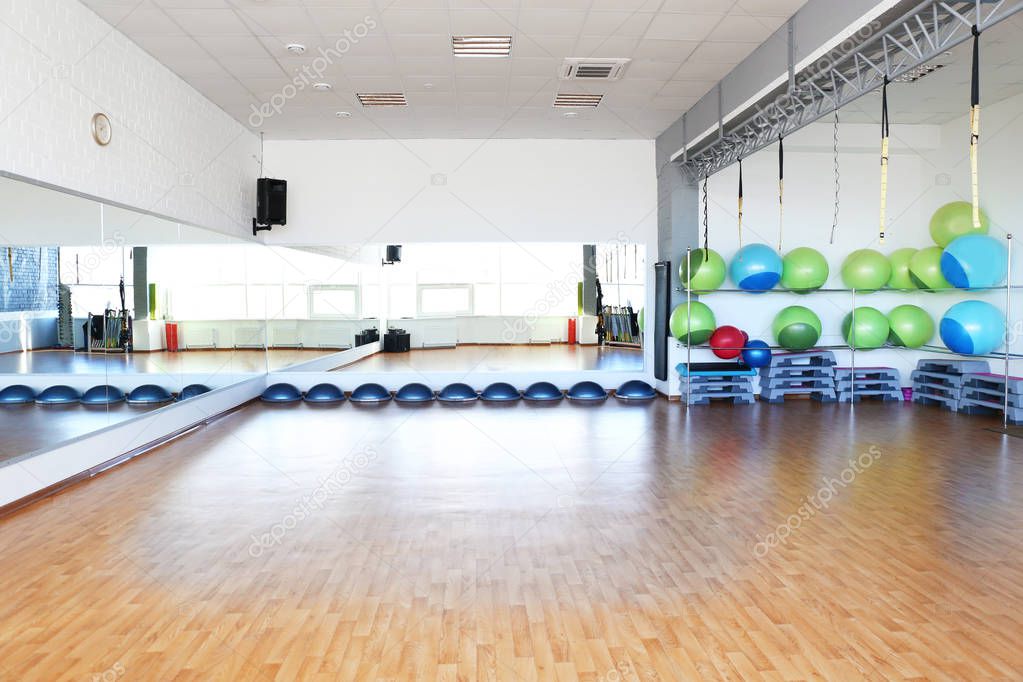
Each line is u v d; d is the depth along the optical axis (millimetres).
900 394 8773
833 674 2484
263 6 5262
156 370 6500
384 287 16875
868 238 9148
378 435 6945
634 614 2977
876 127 8859
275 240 9398
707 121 7461
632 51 6258
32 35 4625
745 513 4363
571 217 9461
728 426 7262
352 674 2502
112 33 5641
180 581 3342
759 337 9156
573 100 7723
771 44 5883
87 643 2736
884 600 3100
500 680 2461
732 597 3141
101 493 4895
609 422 7586
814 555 3643
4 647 2703
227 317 8227
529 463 5730
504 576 3396
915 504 4512
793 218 9109
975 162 3723
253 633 2818
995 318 7238
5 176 4383
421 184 9383
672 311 8984
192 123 7215
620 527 4117
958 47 6043
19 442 4613
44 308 4934
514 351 15891
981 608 3012
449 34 5863
